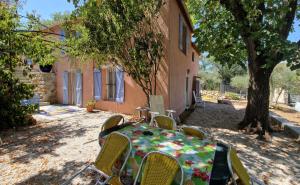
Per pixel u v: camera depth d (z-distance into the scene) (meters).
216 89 31.62
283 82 20.81
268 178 4.62
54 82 14.47
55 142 6.54
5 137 7.04
